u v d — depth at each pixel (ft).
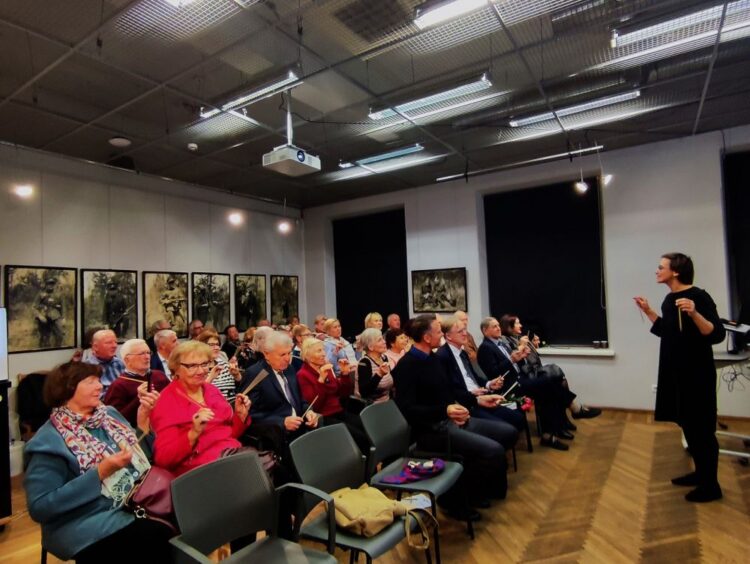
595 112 15.64
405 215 25.55
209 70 13.11
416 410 9.63
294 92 13.80
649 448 14.05
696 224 18.15
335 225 30.04
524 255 23.16
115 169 19.76
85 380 6.24
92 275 18.53
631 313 19.33
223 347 22.03
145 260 20.65
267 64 12.35
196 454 7.14
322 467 7.25
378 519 6.47
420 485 7.86
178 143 17.58
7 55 12.12
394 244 27.76
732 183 18.54
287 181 23.29
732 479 11.26
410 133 17.63
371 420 8.74
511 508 10.25
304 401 10.30
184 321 22.04
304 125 16.67
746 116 16.60
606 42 11.87
